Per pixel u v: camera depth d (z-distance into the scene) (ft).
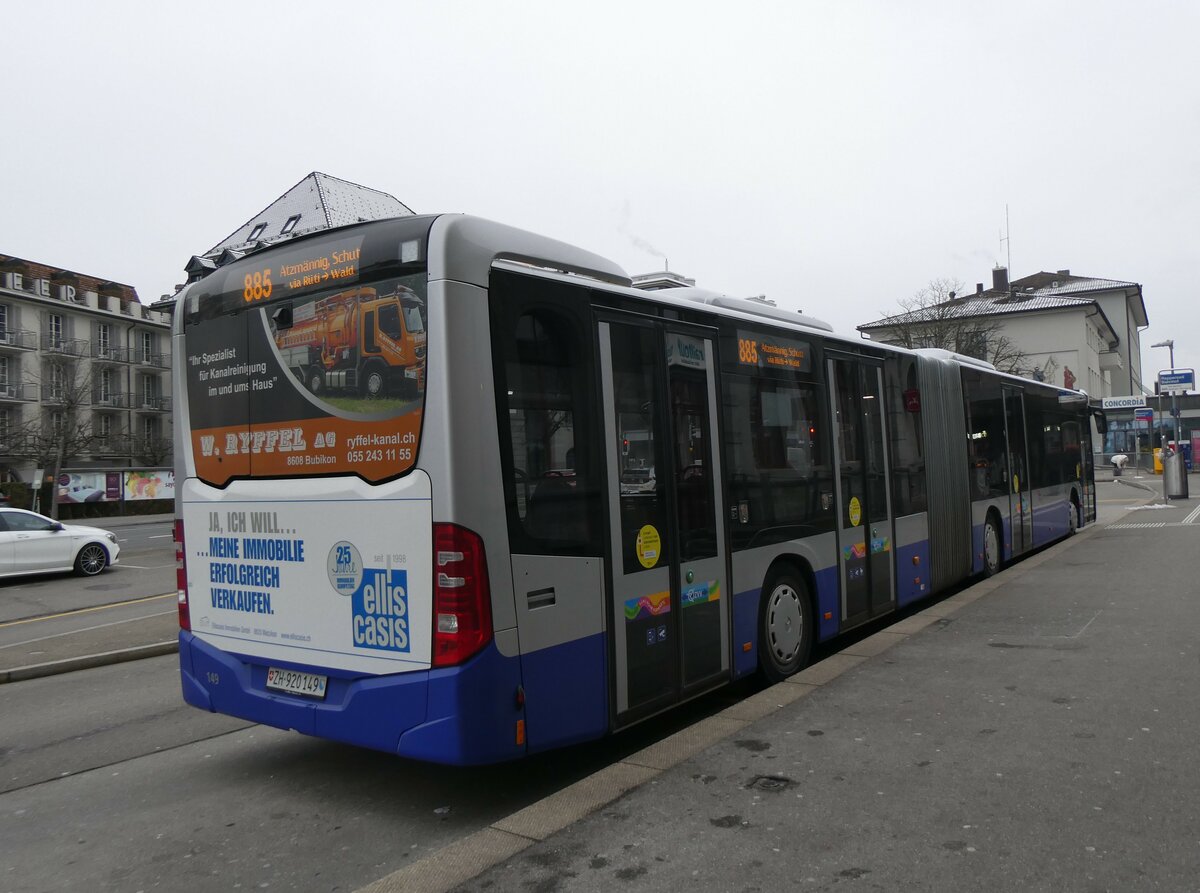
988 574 37.45
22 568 59.41
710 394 19.60
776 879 11.19
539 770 17.89
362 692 14.58
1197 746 15.30
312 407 15.56
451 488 13.61
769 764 15.17
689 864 11.68
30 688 28.22
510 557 14.17
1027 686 19.45
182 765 19.16
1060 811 12.83
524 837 12.71
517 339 14.79
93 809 16.66
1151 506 75.61
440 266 13.94
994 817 12.71
